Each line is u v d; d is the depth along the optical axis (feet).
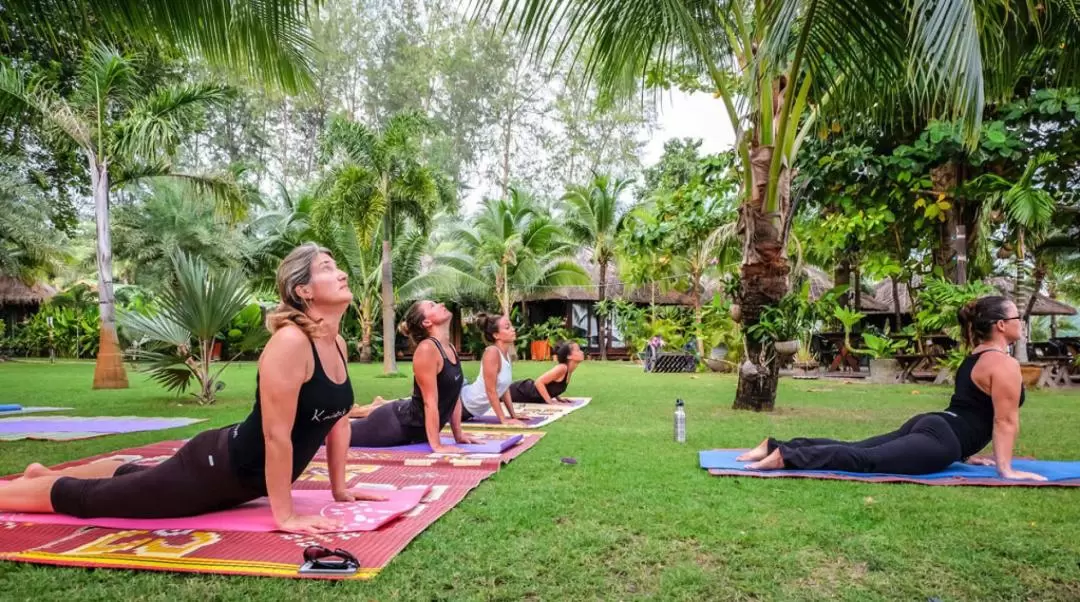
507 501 11.28
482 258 75.92
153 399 31.48
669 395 32.09
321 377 9.50
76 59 40.52
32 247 65.31
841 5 17.43
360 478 13.00
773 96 24.29
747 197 24.62
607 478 13.09
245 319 63.72
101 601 7.15
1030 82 34.06
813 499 11.34
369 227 49.34
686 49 23.03
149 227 76.02
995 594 7.48
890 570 8.18
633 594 7.49
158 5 17.69
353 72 129.29
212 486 9.59
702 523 10.02
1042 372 37.17
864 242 42.73
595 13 18.37
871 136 35.55
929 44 12.96
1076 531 9.59
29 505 9.97
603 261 82.84
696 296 54.95
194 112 40.75
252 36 18.76
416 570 8.05
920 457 12.87
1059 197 38.27
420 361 15.61
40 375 49.73
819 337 54.29
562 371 28.09
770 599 7.35
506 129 134.21
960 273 37.06
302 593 7.32
